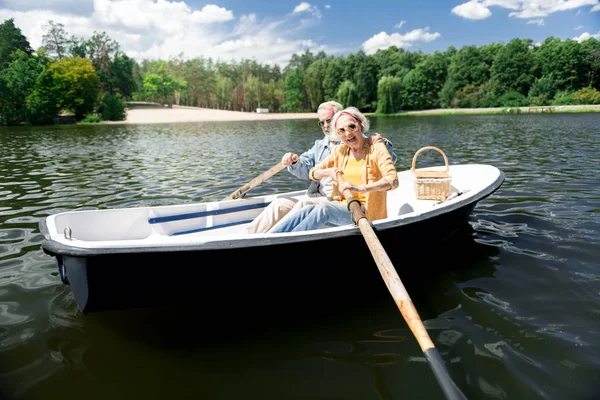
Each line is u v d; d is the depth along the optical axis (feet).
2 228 13.14
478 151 32.83
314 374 6.06
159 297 6.97
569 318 7.24
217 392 5.73
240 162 29.09
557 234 11.55
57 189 19.93
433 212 8.99
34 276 9.39
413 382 5.81
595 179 19.10
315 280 8.04
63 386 5.83
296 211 8.43
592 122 68.85
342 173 9.05
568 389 5.52
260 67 312.71
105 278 6.42
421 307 7.88
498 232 11.95
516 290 8.38
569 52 177.99
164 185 20.72
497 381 5.72
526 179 19.66
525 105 178.91
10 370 6.18
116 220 8.89
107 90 190.29
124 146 43.98
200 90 279.28
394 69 228.84
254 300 8.09
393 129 67.67
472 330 7.00
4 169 26.71
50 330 7.27
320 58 288.30
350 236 7.62
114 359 6.49
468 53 202.69
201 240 6.66
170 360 6.47
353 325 7.38
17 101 130.72
